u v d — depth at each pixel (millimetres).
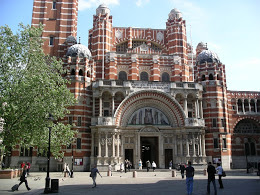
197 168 48969
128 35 65625
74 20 62719
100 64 58406
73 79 52094
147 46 63688
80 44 56562
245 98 61156
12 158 49031
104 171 46750
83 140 49969
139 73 58344
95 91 51094
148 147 53938
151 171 46562
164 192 21562
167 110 52938
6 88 32094
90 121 51969
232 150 57562
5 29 35125
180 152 50562
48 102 34500
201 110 53688
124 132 51344
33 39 37625
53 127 35906
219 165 24641
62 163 48812
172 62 59656
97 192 21984
